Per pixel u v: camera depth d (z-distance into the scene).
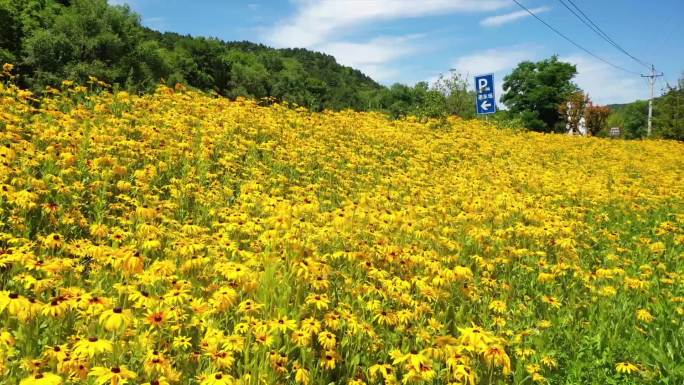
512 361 5.82
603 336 6.47
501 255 8.84
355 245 7.25
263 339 4.71
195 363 4.66
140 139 11.45
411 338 5.86
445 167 16.53
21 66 37.97
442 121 26.09
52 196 8.12
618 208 14.26
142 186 9.04
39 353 4.29
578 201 14.29
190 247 6.17
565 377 5.82
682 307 7.56
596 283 8.37
